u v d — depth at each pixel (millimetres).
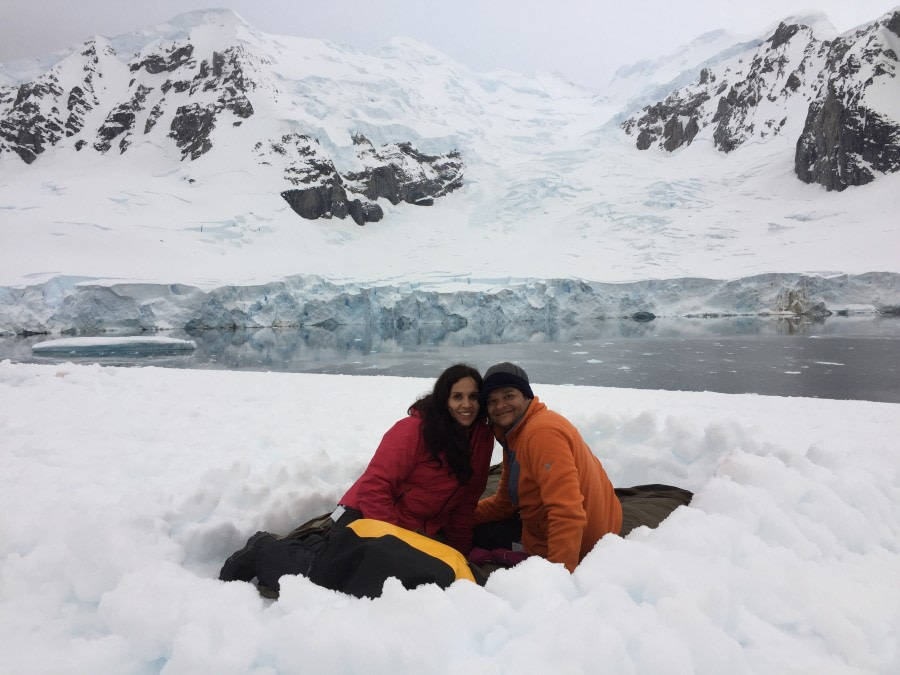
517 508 2719
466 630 1588
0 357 23078
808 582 1951
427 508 2455
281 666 1504
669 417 4098
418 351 24375
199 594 1817
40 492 3254
